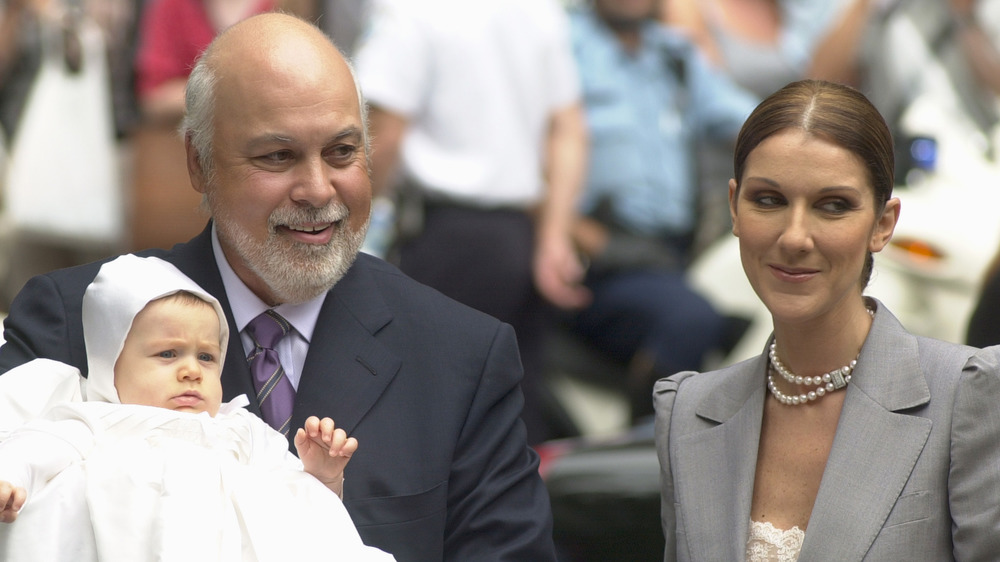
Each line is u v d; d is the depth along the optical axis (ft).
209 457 42.70
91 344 45.27
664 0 107.45
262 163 46.65
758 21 111.14
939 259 98.43
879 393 42.32
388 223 98.68
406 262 92.38
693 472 44.93
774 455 43.78
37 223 99.76
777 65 111.14
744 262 42.65
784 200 41.63
